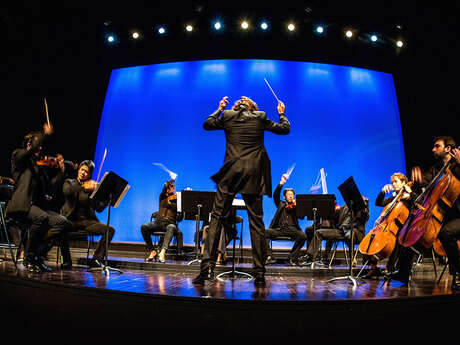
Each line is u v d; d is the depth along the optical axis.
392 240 4.12
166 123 8.63
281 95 8.49
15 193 4.16
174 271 5.00
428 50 7.75
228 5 7.75
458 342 3.24
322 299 2.86
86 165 5.09
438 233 3.60
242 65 8.61
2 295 3.69
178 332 2.84
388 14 7.54
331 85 8.57
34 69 7.85
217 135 8.48
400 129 8.53
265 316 2.76
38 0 7.26
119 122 8.76
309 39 7.97
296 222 6.25
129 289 3.11
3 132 7.59
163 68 8.82
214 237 3.59
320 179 8.26
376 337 2.92
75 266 5.10
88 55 8.24
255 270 3.72
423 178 4.42
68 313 3.22
